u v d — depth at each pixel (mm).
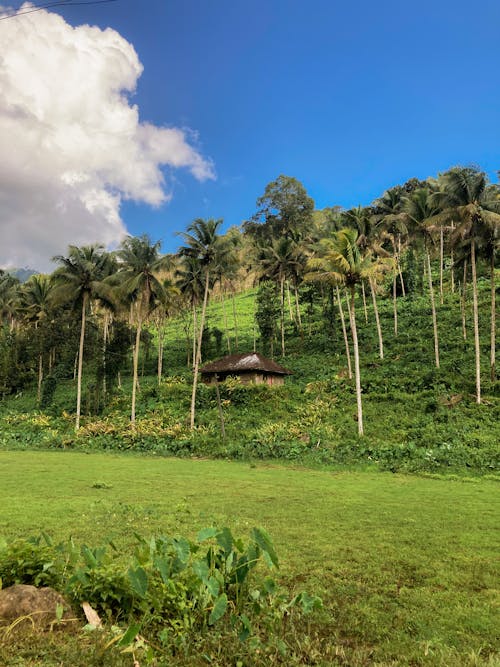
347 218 38719
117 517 9625
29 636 3672
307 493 14062
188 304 55875
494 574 6562
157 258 34625
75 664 3371
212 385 39844
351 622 4797
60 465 20891
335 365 42438
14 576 4484
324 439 25625
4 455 25547
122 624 4094
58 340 47500
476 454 20891
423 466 20344
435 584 6148
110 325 53594
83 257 34656
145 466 21125
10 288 63031
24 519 9242
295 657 3805
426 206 36062
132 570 3973
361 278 27641
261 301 55188
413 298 57594
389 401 31500
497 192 27500
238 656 3684
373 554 7402
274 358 48625
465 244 30953
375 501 12750
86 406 40344
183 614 4086
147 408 37844
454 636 4602
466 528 9414
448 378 32719
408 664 3918
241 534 8484
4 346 56875
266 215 74375
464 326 41219
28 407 44562
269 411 33781
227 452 25094
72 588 4355
